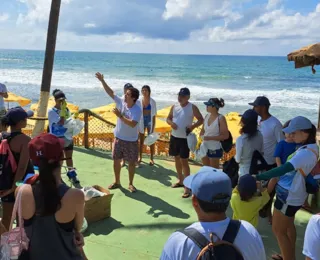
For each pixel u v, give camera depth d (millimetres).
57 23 8664
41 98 8797
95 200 5113
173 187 6594
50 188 2395
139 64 105250
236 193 4066
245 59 152875
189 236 1951
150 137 7383
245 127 4602
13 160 3678
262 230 5055
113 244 4629
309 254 2316
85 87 47969
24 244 2408
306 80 61688
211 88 49562
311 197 5664
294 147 3875
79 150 8914
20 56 149250
